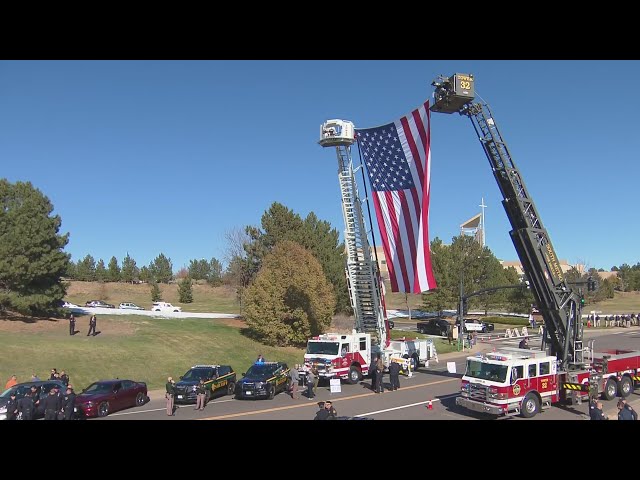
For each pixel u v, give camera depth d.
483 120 21.09
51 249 40.28
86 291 95.19
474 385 19.20
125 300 87.31
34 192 40.41
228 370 26.02
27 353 28.25
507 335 56.62
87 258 109.44
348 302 52.66
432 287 24.38
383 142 25.86
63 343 31.55
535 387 19.30
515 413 18.80
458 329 53.03
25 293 38.66
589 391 19.47
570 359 21.19
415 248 24.83
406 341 33.97
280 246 42.81
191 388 22.44
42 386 20.16
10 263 37.53
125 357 30.70
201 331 40.84
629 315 71.69
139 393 22.61
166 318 46.97
